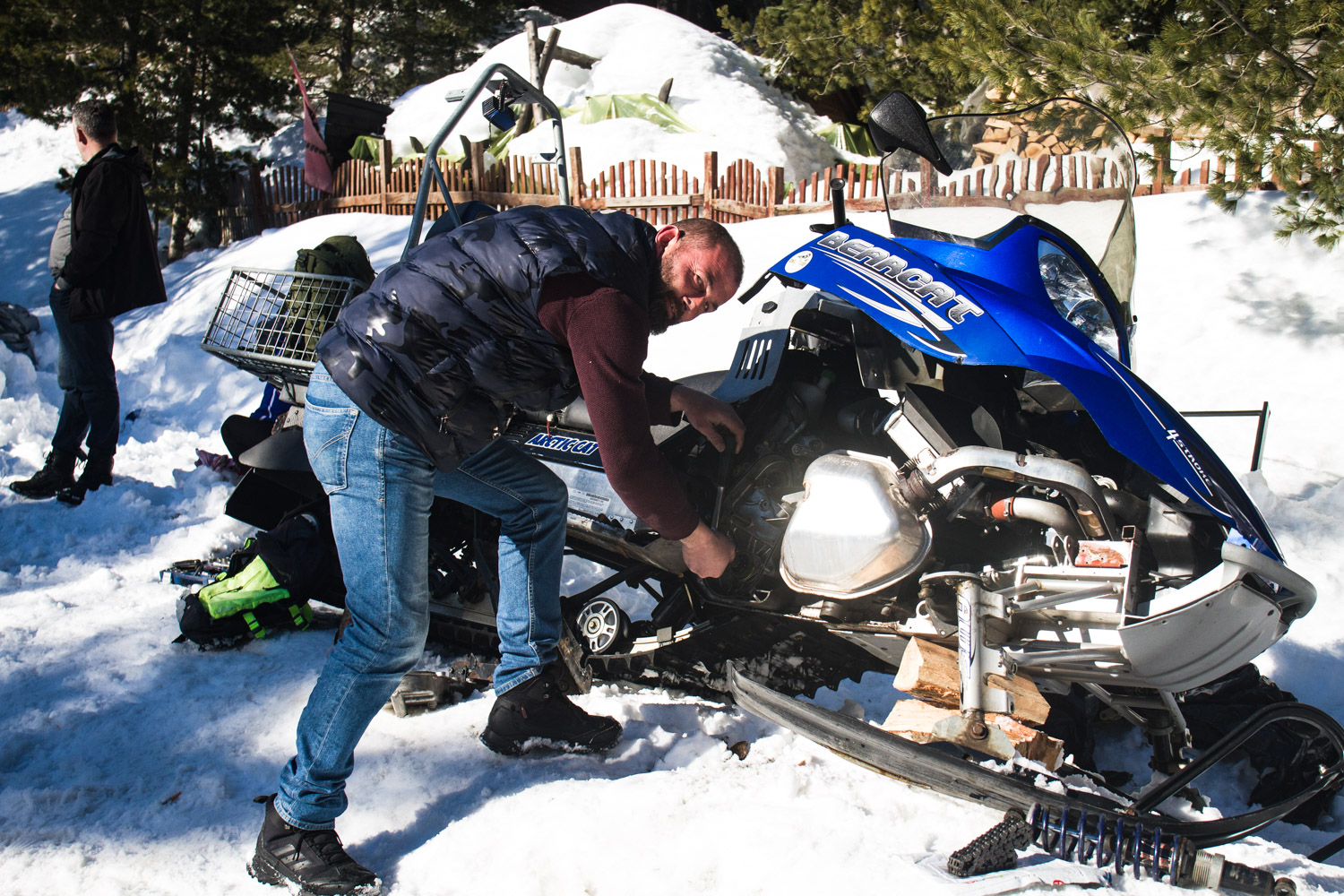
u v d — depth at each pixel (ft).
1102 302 9.36
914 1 39.93
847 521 8.66
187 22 50.39
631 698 10.23
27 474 19.13
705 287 7.59
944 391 9.01
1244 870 6.93
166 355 27.45
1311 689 11.72
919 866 7.02
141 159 17.26
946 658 8.40
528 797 8.18
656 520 7.34
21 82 49.08
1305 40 20.03
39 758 9.26
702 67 48.83
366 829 8.11
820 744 8.23
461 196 40.86
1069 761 9.12
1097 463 8.98
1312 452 16.75
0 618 12.48
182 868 7.61
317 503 12.26
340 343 7.28
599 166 40.63
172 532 15.89
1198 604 7.67
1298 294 21.11
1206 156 28.96
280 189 49.42
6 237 58.29
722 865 7.23
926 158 9.82
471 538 11.41
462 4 79.36
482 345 7.18
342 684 7.30
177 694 10.52
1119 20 23.82
